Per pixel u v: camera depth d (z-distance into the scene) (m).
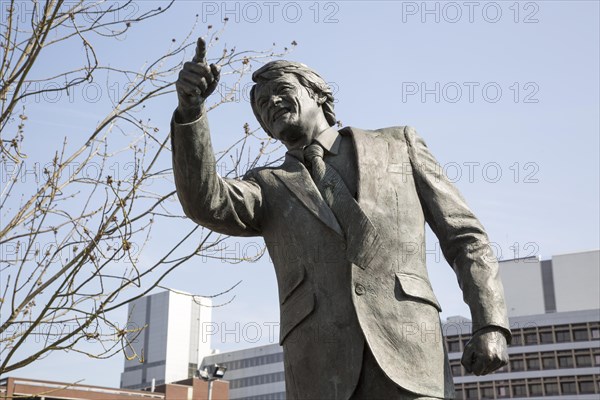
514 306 64.75
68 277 8.27
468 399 58.09
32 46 8.85
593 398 57.09
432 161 4.97
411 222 4.71
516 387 58.34
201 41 4.34
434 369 4.41
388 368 4.31
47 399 48.12
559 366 58.56
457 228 4.74
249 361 72.38
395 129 5.05
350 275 4.50
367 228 4.55
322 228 4.64
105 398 54.62
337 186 4.73
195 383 63.00
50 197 8.86
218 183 4.64
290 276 4.66
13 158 8.80
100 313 8.30
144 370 89.12
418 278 4.60
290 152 5.04
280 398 68.88
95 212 9.01
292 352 4.55
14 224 8.62
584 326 58.91
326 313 4.49
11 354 8.08
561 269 64.38
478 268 4.62
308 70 5.07
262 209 4.87
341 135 5.04
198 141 4.46
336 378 4.40
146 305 91.75
